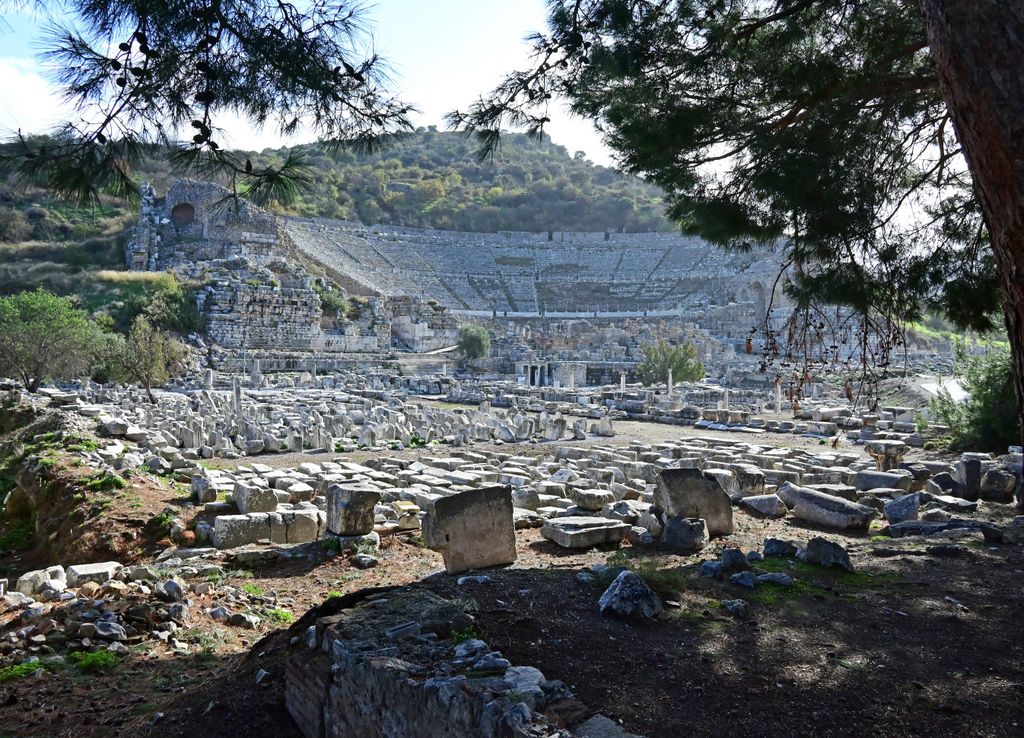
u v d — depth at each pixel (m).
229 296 70.94
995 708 6.19
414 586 8.74
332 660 6.79
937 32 5.51
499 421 33.94
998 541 12.41
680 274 120.38
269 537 14.47
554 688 5.66
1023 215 5.16
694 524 12.27
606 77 10.65
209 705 7.51
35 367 42.03
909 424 33.75
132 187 7.58
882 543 12.64
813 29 10.81
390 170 176.00
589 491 16.25
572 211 164.25
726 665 6.92
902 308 11.71
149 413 31.64
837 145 10.62
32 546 17.94
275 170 7.98
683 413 40.12
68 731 7.45
